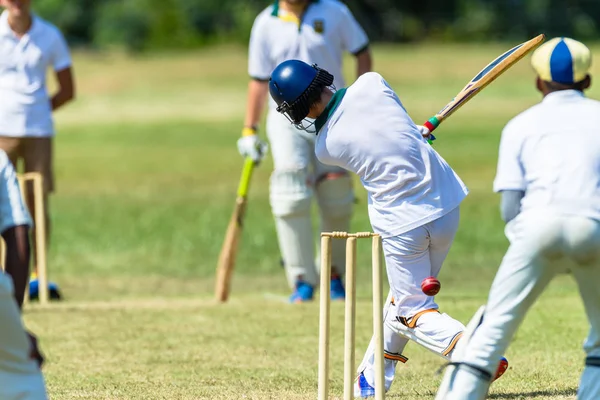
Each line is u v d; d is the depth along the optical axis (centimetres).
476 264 4138
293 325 2617
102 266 4228
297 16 2953
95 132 9431
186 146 8481
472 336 1424
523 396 1802
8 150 3197
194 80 13562
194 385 1959
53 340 2455
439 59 14950
